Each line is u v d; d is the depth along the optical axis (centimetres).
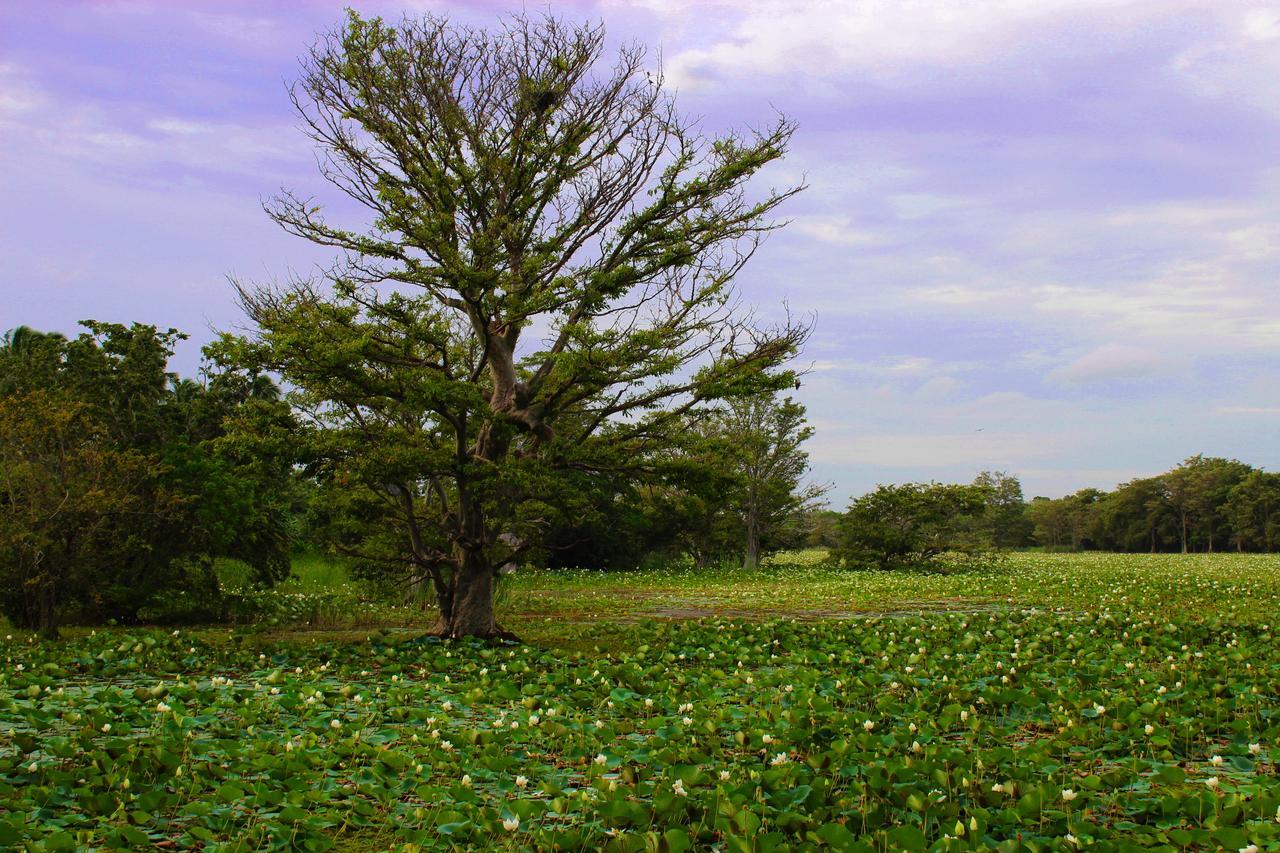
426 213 1506
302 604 1956
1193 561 4831
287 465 1422
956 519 4344
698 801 577
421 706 905
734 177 1512
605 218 1622
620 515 3131
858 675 1109
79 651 1243
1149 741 752
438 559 1504
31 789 587
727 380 1453
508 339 1550
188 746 702
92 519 1489
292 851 530
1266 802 576
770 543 4178
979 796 605
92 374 1770
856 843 496
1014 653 1237
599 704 941
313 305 1457
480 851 525
